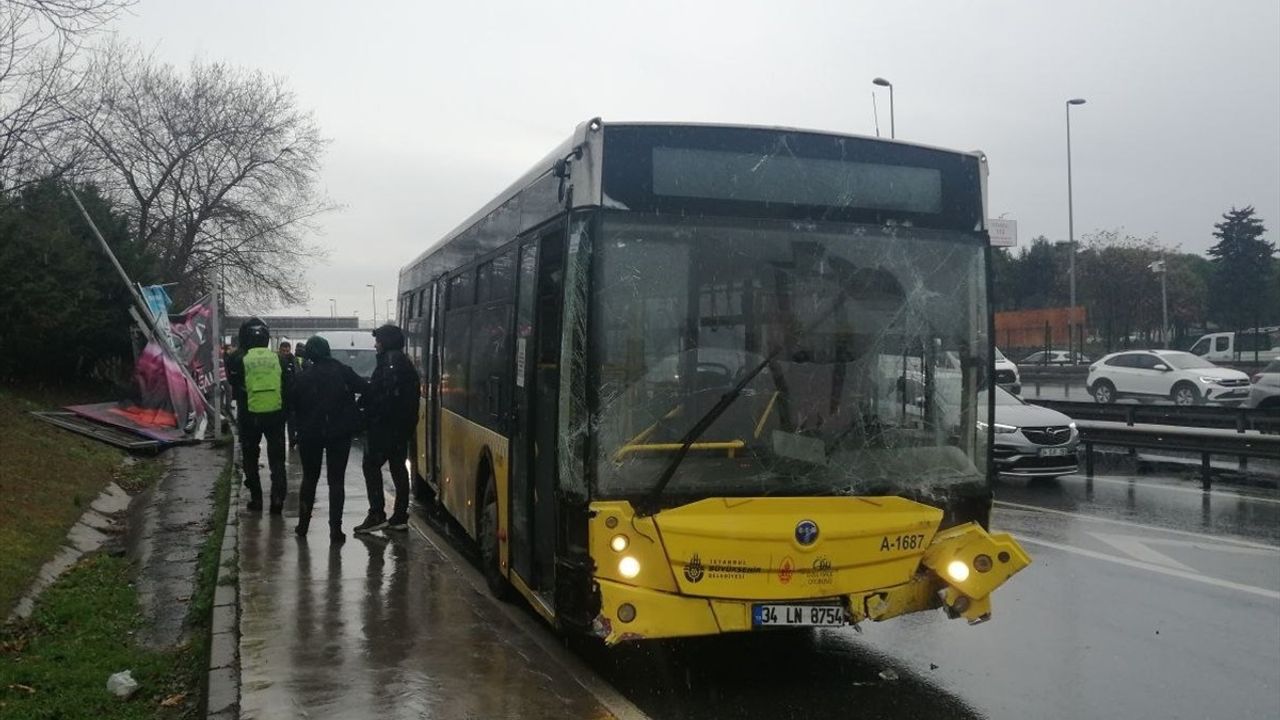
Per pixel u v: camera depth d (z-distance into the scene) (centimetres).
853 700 569
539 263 625
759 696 575
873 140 595
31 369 2088
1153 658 651
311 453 959
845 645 679
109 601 763
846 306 573
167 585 830
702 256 557
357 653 600
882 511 559
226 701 524
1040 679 608
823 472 554
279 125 3503
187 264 3456
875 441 566
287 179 3572
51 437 1408
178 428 1762
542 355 616
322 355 940
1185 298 5925
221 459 1592
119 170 3147
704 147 568
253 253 3531
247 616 679
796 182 579
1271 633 711
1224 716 548
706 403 546
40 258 1909
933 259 595
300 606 706
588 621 527
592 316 539
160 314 1800
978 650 668
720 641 685
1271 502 1309
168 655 645
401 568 828
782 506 543
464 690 537
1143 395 2959
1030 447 1401
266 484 1361
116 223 2317
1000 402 1520
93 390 2302
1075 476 1606
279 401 1088
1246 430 1873
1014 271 7662
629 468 532
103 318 2184
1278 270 7631
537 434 624
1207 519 1180
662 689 586
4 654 624
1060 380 4178
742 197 570
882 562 550
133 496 1284
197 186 3419
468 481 866
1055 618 750
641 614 523
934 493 573
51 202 2016
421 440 1233
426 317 1209
